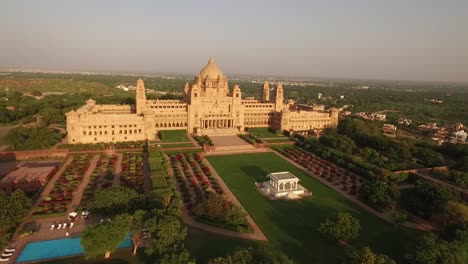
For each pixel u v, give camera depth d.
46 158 163.12
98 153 174.38
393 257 87.19
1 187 117.94
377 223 106.94
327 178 147.88
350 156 173.88
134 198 98.56
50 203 110.12
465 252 78.94
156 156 163.88
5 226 86.31
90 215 102.81
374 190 118.62
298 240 94.25
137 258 81.50
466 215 97.00
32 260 79.94
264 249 87.62
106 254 80.69
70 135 186.62
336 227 90.88
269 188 131.75
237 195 126.50
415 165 165.25
